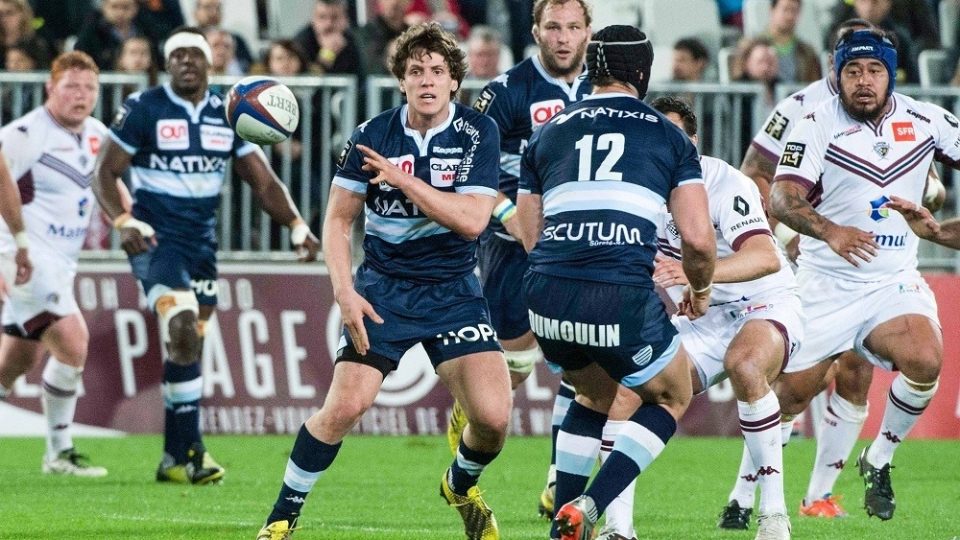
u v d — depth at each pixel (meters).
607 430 21.31
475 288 21.22
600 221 19.16
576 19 27.28
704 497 29.77
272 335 42.00
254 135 24.61
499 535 23.03
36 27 48.12
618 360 19.31
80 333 32.97
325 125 42.22
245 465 34.97
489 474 33.69
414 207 20.47
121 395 41.47
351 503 28.19
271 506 27.52
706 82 45.00
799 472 34.56
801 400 26.17
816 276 26.22
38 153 32.06
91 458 36.31
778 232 28.03
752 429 21.78
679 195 19.36
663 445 19.50
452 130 20.62
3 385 33.81
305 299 42.25
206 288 32.31
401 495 29.56
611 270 19.12
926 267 44.03
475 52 44.78
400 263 20.78
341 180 20.39
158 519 25.22
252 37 50.78
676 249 23.23
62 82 32.25
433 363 21.05
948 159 26.19
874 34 25.25
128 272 41.72
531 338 29.52
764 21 51.81
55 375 32.84
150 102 31.36
